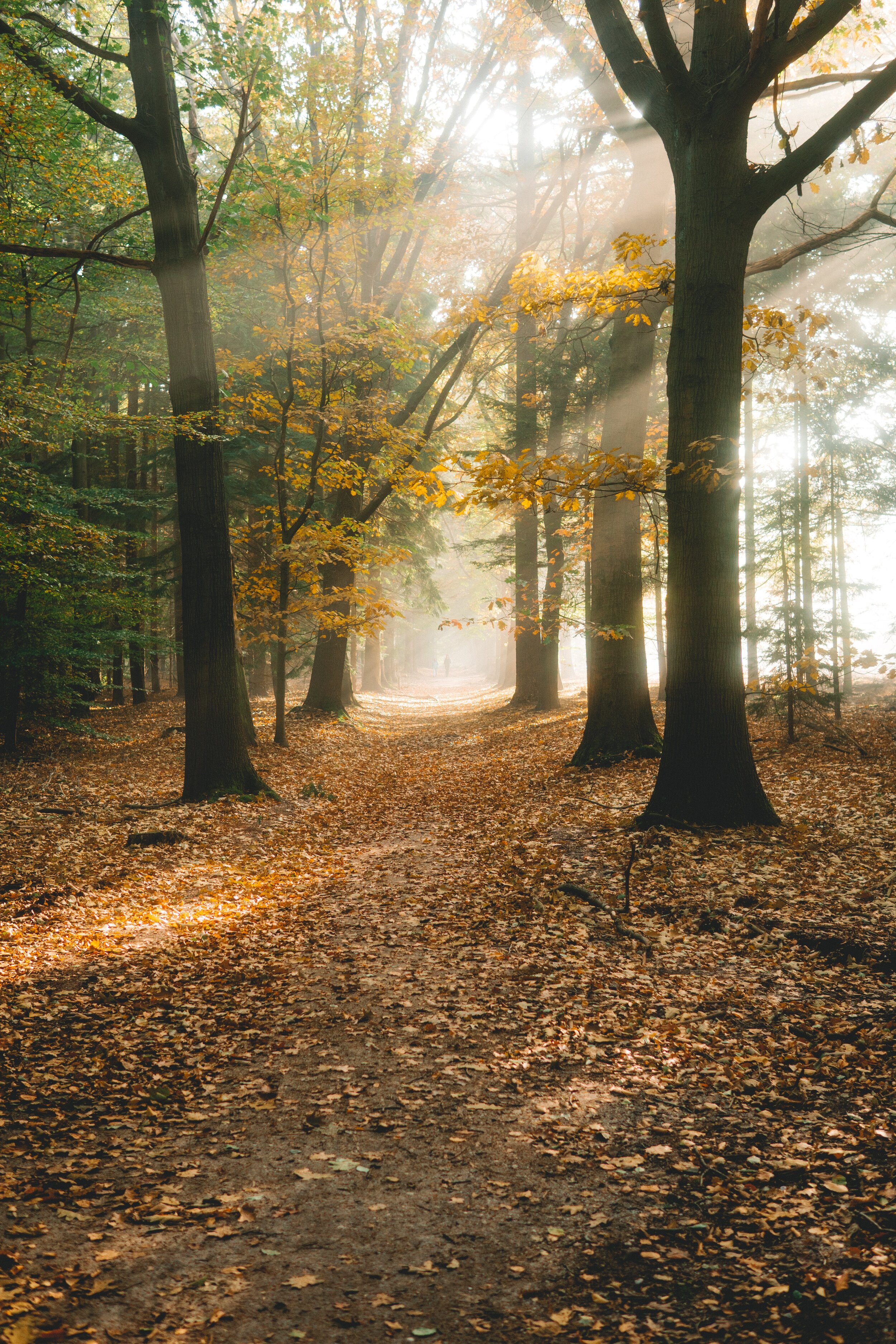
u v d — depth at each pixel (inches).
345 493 871.1
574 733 694.5
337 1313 107.3
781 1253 117.3
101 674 1037.8
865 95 314.0
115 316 721.6
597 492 406.9
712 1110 160.1
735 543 362.6
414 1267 116.9
